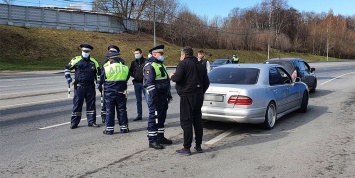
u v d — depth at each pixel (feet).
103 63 24.98
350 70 116.47
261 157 18.56
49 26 158.51
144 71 20.76
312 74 48.24
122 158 18.45
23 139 22.34
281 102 27.22
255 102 23.76
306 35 335.47
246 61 203.72
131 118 29.89
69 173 16.12
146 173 16.14
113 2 190.70
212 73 27.66
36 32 141.79
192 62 19.21
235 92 23.76
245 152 19.54
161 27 207.62
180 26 206.90
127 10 194.08
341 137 22.74
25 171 16.38
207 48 218.59
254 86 24.67
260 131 24.79
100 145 21.04
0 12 140.36
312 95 46.32
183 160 18.12
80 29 171.83
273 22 305.12
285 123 27.50
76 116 25.72
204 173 16.12
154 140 20.48
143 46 171.12
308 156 18.66
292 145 20.90
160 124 21.12
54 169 16.66
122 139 22.54
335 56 350.43
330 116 30.40
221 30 232.53
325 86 59.21
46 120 28.66
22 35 132.87
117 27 190.39
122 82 23.97
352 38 369.09
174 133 24.26
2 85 60.34
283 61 43.29
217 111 24.07
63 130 25.08
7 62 113.50
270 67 27.86
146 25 201.46
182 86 19.13
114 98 23.77
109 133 23.81
